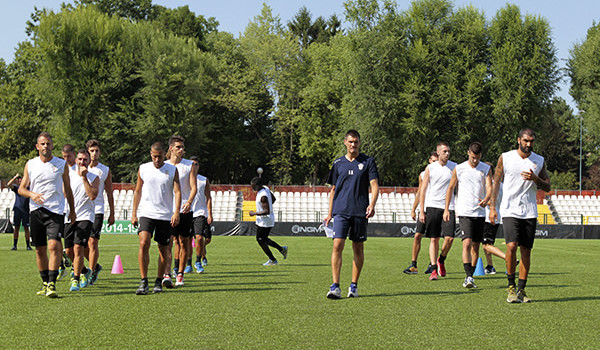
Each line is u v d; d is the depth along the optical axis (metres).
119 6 56.94
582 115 54.09
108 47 43.88
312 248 18.02
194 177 8.45
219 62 56.84
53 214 7.34
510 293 6.93
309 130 55.94
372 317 5.81
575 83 53.31
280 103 59.84
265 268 11.26
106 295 7.41
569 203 36.78
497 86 42.47
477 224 8.46
